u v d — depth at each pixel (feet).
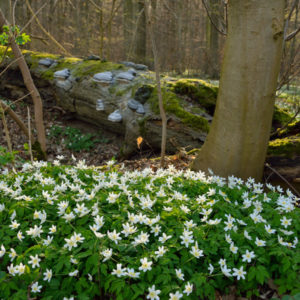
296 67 16.40
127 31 46.85
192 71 57.31
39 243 7.73
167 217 8.62
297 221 8.58
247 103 11.20
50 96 29.60
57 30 49.96
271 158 13.46
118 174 11.98
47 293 6.84
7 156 11.53
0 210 8.62
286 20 13.97
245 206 9.22
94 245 7.27
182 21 57.88
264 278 7.26
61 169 11.62
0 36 14.76
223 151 12.07
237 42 10.96
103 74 24.27
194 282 6.85
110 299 7.00
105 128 26.76
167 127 20.57
